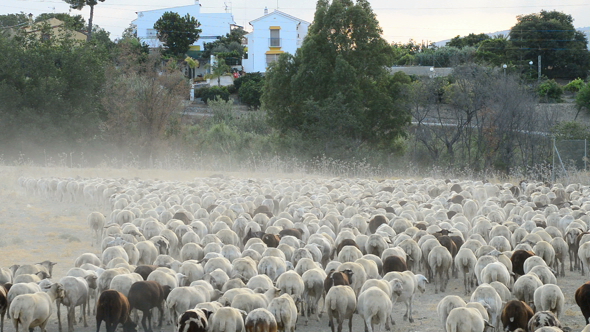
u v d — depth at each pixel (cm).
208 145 7175
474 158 6369
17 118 5947
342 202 3048
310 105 6138
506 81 6116
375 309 1462
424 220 2602
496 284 1576
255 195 3253
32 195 3712
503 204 3191
